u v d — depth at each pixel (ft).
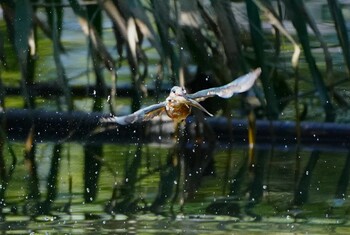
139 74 38.17
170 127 42.29
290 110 45.68
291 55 49.44
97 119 42.70
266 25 51.13
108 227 29.66
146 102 45.21
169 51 37.86
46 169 37.27
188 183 35.37
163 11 37.68
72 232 29.07
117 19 37.47
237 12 46.16
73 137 42.60
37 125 42.83
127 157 39.42
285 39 50.26
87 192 34.09
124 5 36.37
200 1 39.96
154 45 36.29
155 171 37.17
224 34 39.14
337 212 31.60
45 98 45.68
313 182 35.47
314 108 46.16
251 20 40.06
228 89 18.84
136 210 31.71
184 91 19.39
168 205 32.37
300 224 30.25
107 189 34.42
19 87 46.70
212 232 29.14
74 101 45.85
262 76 40.47
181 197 33.40
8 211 31.45
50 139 42.34
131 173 36.83
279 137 42.55
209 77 44.16
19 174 36.52
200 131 41.88
